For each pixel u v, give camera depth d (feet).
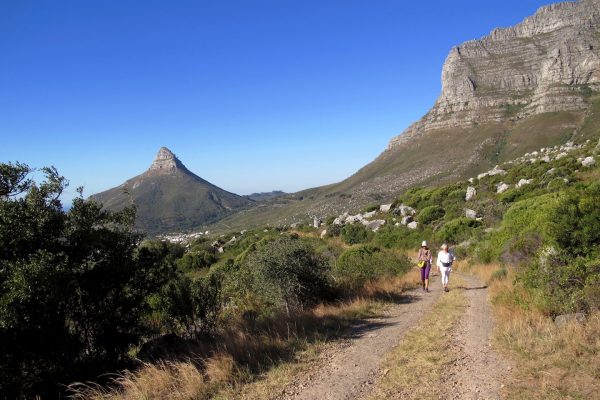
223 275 46.70
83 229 24.13
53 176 23.66
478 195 125.29
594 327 21.53
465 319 29.84
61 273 20.77
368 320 33.09
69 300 23.53
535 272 29.01
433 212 118.83
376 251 71.61
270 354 24.50
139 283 27.30
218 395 19.56
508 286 36.40
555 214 30.78
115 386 21.70
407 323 30.76
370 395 18.61
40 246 22.56
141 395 19.34
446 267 44.37
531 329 23.50
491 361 20.71
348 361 23.13
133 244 27.35
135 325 26.63
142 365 23.62
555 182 95.14
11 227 21.45
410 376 20.12
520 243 45.73
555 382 17.33
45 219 22.40
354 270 54.08
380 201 378.73
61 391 21.30
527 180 114.11
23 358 20.20
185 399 19.03
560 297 25.90
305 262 38.96
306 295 38.45
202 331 29.55
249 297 41.22
